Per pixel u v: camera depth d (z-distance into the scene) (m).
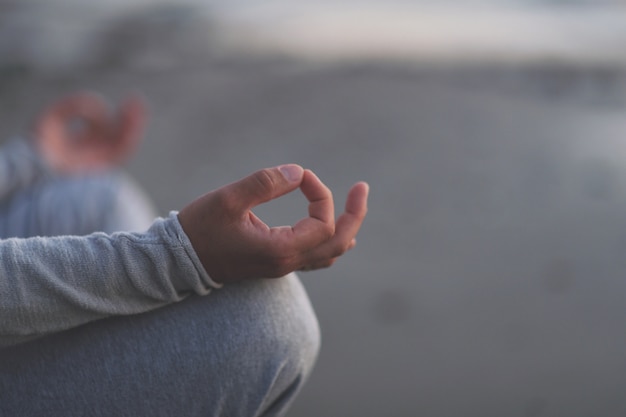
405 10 7.18
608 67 5.12
